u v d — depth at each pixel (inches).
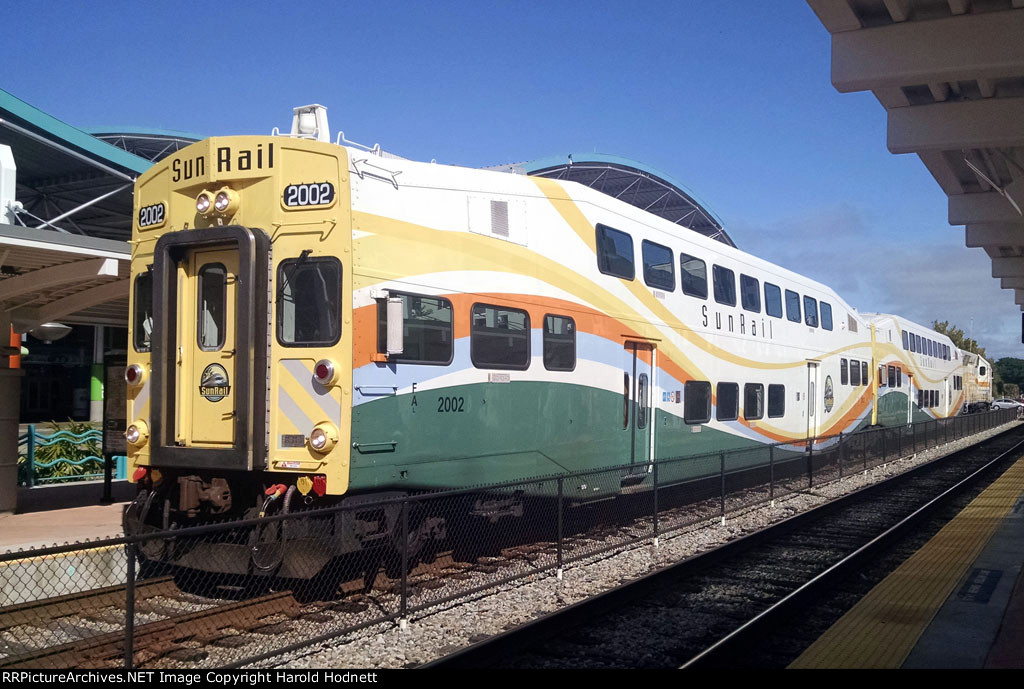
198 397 343.9
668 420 532.1
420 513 352.2
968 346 3659.0
